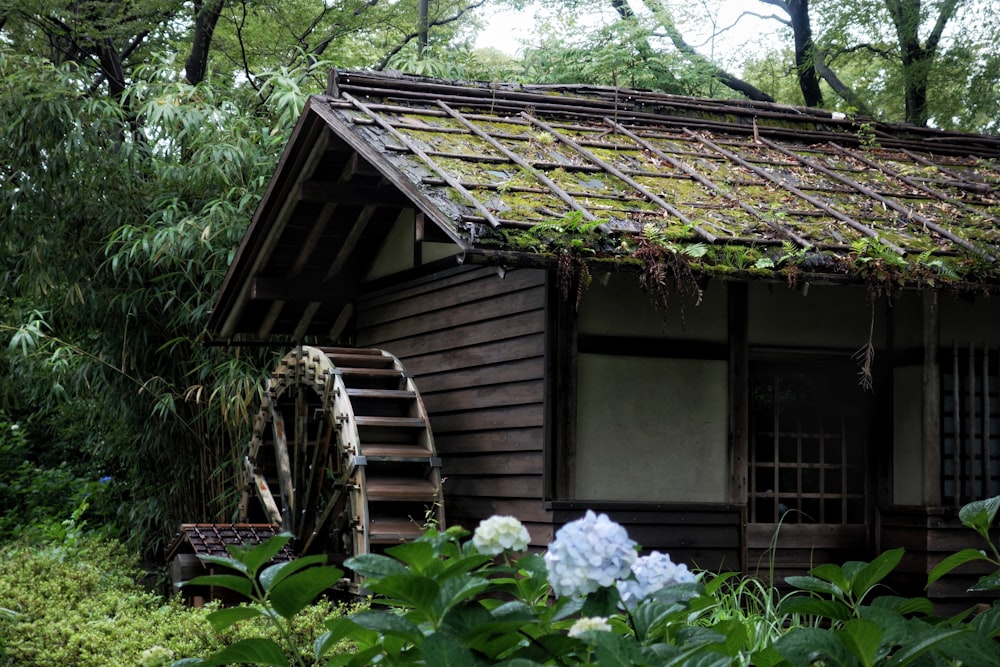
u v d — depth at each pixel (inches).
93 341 390.0
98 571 282.5
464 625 76.6
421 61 439.8
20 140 362.0
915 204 257.9
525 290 253.3
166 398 357.4
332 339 352.2
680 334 244.2
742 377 246.1
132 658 179.8
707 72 514.3
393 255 323.6
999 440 259.6
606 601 76.2
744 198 239.5
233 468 374.3
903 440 259.3
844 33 554.3
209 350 367.2
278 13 585.9
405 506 276.8
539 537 237.0
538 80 494.3
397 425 273.9
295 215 302.0
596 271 196.1
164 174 362.6
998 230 244.4
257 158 361.1
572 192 220.7
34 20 540.1
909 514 253.9
